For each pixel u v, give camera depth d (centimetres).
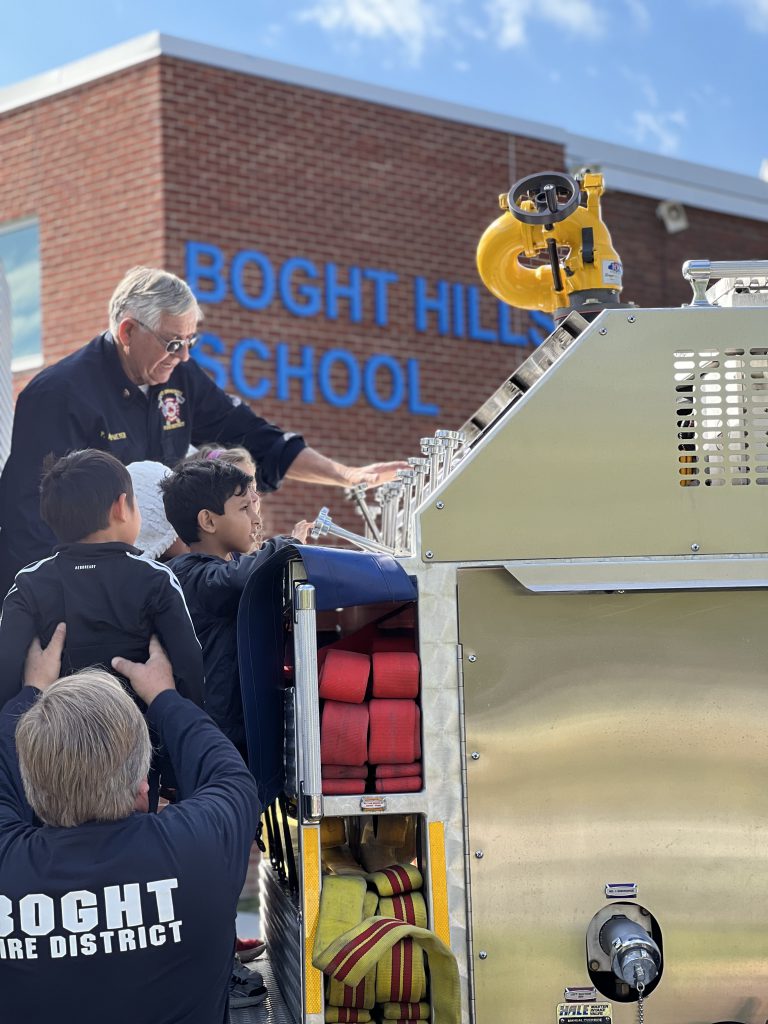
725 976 222
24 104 998
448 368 1050
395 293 1027
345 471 367
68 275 972
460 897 219
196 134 938
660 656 225
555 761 222
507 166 1081
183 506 270
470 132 1065
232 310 948
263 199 965
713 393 228
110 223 949
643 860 222
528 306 302
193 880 198
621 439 226
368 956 201
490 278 298
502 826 220
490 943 219
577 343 227
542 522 224
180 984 197
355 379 1003
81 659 229
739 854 223
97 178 957
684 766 223
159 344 324
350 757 218
